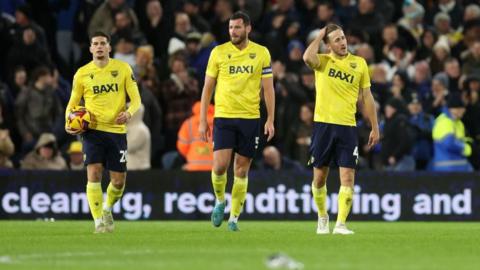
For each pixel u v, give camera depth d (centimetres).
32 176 6600
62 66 8019
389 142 7188
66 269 3212
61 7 8119
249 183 6662
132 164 6806
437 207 6756
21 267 3272
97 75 4803
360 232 5188
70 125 4769
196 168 6806
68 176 6612
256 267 3241
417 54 8294
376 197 6731
